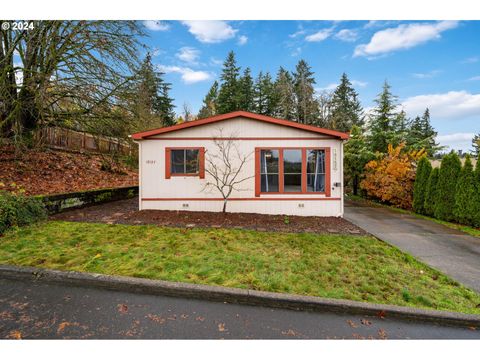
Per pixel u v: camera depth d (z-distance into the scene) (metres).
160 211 7.68
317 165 7.89
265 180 7.94
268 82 32.59
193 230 5.64
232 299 2.87
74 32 8.97
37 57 9.40
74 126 11.23
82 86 9.52
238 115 7.74
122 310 2.62
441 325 2.60
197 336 2.29
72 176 10.82
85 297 2.86
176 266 3.57
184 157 7.96
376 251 4.64
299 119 29.78
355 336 2.39
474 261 4.30
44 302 2.72
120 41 9.77
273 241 5.01
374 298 2.92
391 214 9.04
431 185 8.66
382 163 11.51
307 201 7.86
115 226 5.76
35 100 8.74
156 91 29.16
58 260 3.64
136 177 14.73
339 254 4.39
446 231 6.46
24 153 9.65
